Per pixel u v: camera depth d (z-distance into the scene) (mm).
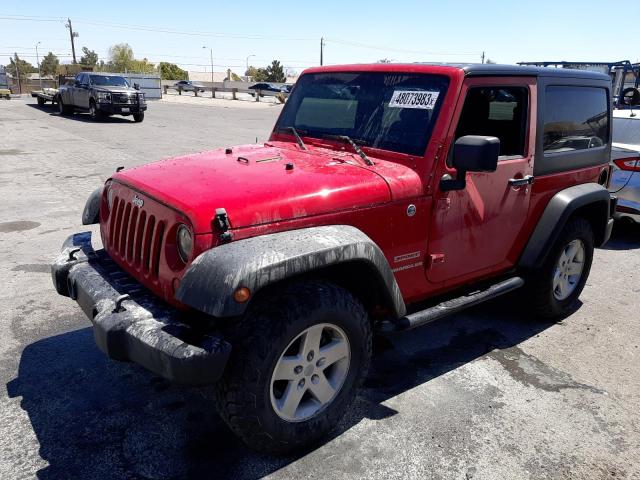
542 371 3908
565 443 3115
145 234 2936
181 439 3051
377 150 3486
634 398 3604
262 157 3465
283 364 2732
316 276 2980
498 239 3895
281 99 43531
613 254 6801
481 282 4129
